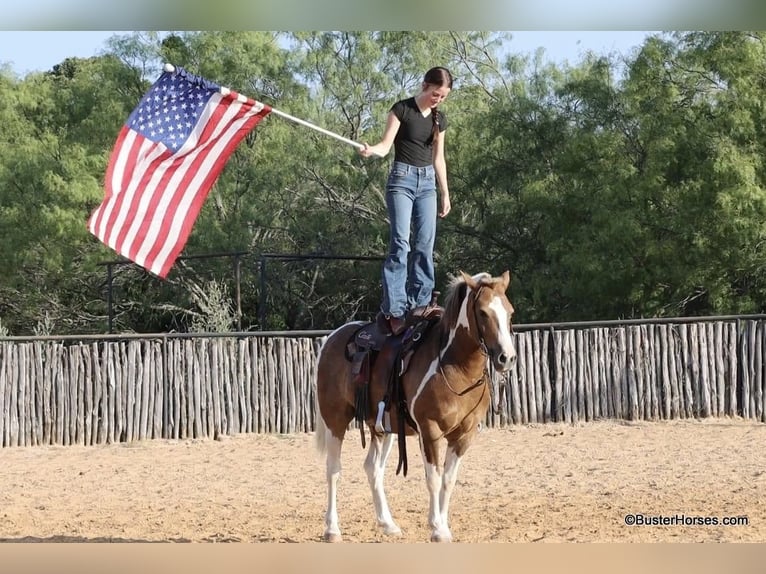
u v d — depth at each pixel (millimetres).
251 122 9156
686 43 24750
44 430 16406
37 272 32031
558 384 17000
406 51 32875
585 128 26844
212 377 16734
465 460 14062
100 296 32156
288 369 16891
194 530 9953
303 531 9789
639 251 24844
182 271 30641
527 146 28062
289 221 31703
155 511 11117
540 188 25703
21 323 32344
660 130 24312
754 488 11547
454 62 33938
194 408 16656
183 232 8984
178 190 9031
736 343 17141
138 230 8938
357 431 16609
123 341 17281
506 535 9250
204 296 25406
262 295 24125
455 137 29953
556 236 26250
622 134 26219
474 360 8102
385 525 9328
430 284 9312
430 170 9195
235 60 31172
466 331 8047
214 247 29984
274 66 31531
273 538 9438
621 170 24406
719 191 22969
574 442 15305
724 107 23797
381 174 31188
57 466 14586
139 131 9047
